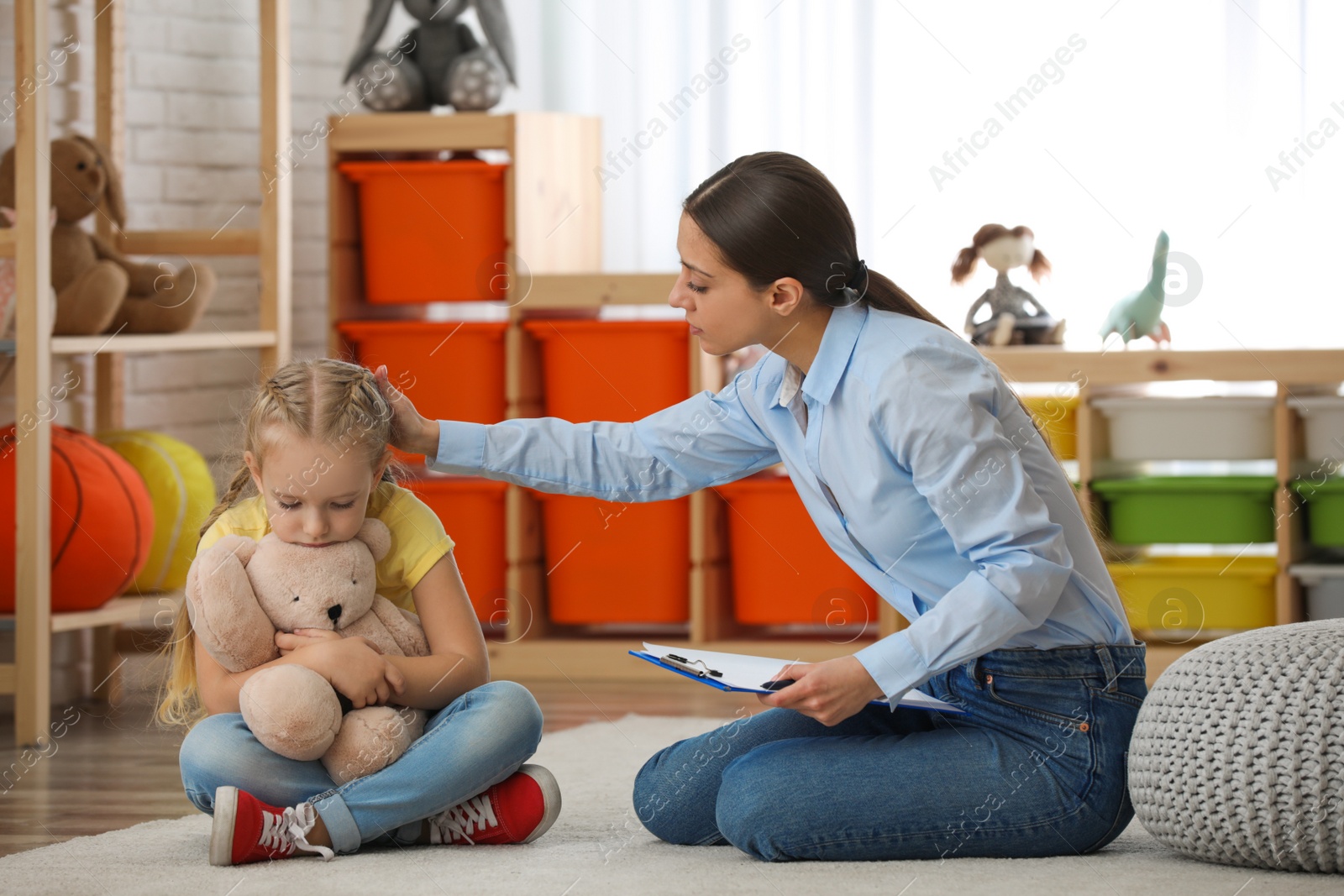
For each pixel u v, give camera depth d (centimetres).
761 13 543
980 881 219
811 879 222
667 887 218
